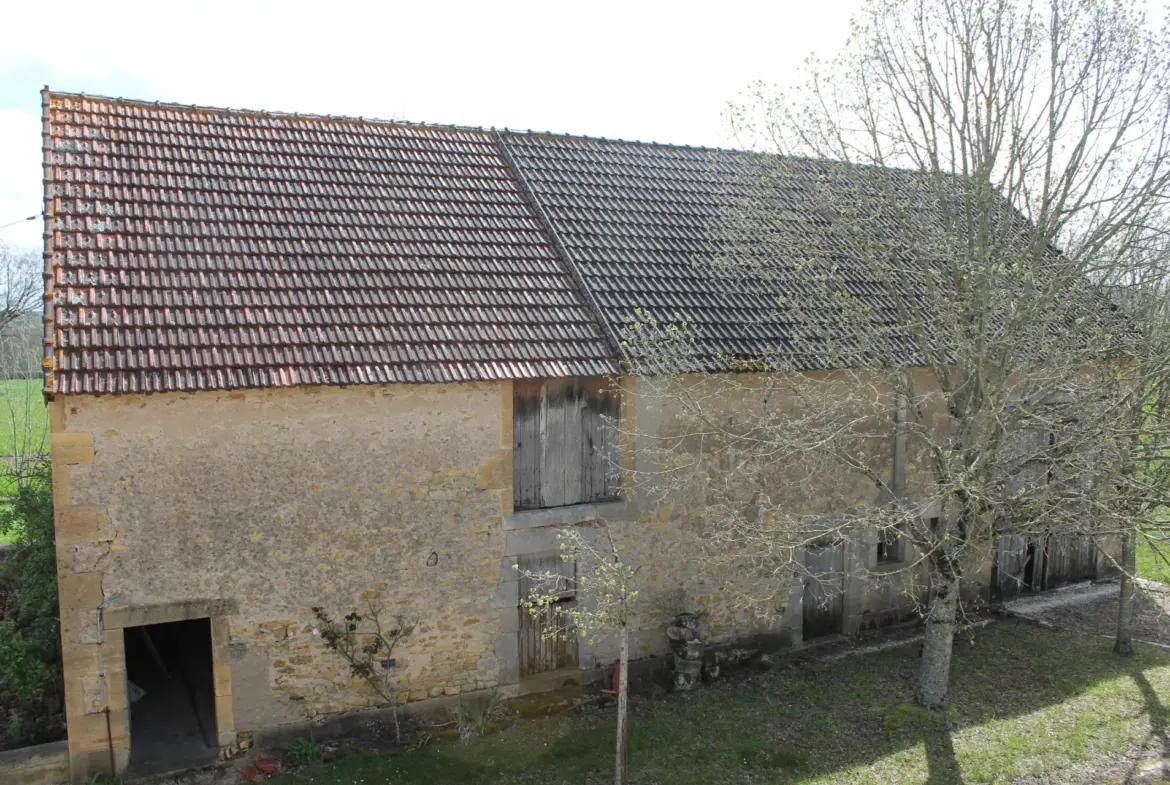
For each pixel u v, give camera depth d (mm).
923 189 9453
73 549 7090
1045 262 8570
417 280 8914
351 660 8062
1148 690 9594
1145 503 8508
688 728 8547
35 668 8969
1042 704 9234
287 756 7777
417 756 7879
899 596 11539
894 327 8773
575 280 9680
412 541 8258
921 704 9078
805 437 8703
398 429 8086
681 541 9680
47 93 9531
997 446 8062
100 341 7148
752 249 10336
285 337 7762
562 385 8906
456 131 11750
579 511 8977
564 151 12062
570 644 9344
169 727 8273
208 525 7488
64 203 8266
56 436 6949
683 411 9461
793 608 10648
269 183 9594
